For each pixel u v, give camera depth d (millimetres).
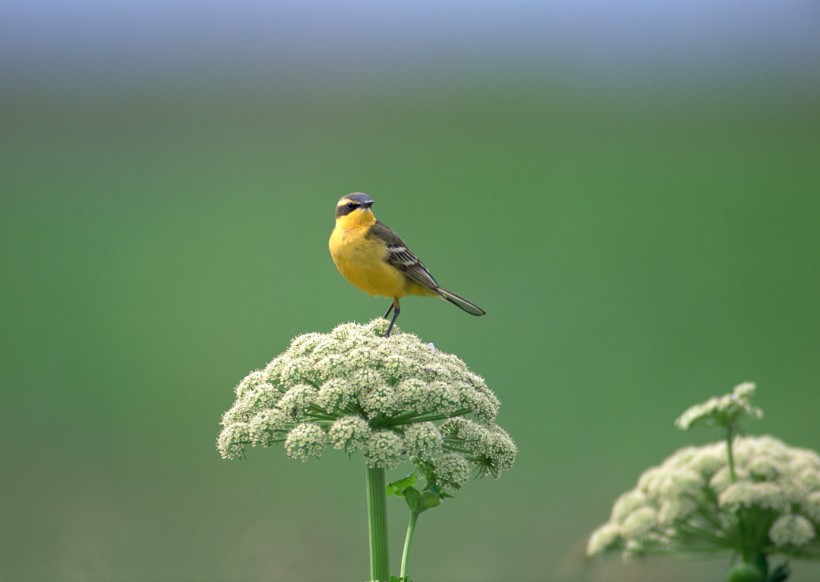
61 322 21516
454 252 24453
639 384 17125
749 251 24422
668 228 26625
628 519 4906
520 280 22141
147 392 18156
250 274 23641
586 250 24812
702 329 19609
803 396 16188
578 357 18156
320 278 23203
